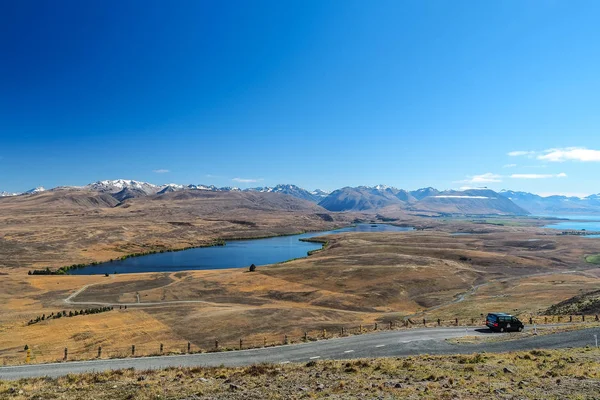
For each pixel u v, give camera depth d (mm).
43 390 22094
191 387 22000
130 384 23234
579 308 57219
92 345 48281
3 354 43781
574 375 22266
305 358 33031
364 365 26938
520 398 18297
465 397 18641
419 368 25297
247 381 23141
